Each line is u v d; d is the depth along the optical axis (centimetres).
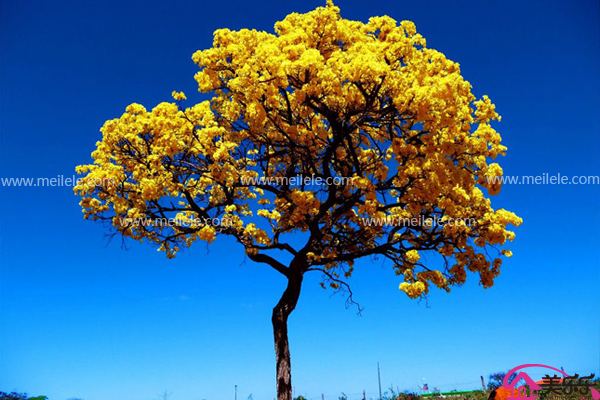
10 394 1588
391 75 1084
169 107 1244
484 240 1259
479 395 1614
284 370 1246
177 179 1279
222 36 1209
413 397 1722
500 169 1211
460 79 1073
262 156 1426
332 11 1175
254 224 1306
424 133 1203
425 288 1329
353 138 1459
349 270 1634
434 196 1198
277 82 1130
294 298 1336
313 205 1252
